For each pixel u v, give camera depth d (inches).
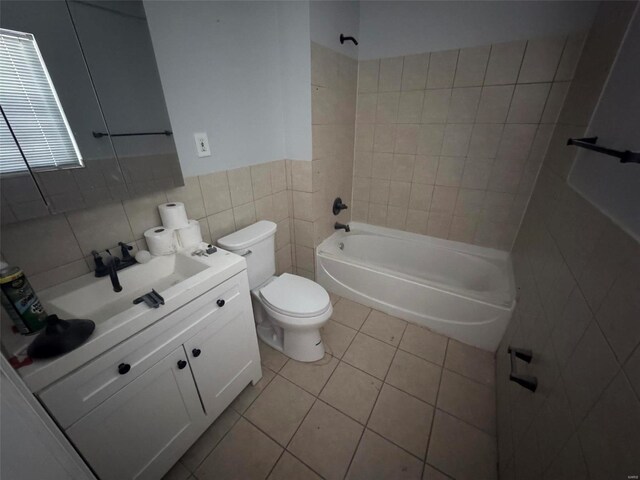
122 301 39.6
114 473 33.1
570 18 55.5
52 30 31.6
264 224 65.0
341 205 89.0
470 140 73.7
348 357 64.0
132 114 40.2
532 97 63.4
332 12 62.9
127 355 31.0
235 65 53.9
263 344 67.8
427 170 82.6
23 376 23.2
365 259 97.5
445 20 66.1
